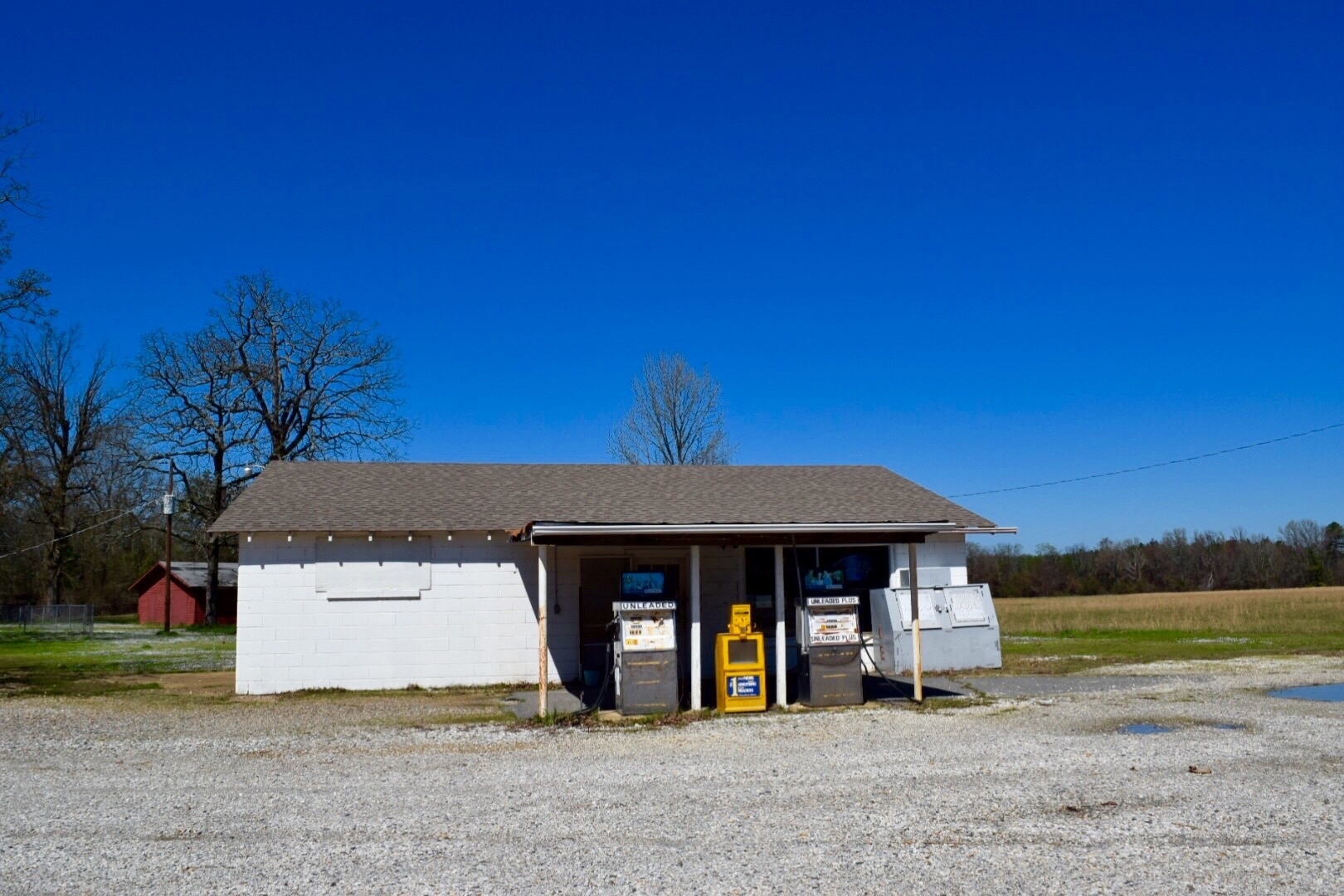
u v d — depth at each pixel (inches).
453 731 513.3
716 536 576.4
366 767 409.1
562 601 759.1
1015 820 300.5
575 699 663.1
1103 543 3275.1
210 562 1867.6
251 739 489.7
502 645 748.6
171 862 266.1
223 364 1761.8
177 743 480.7
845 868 254.1
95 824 309.9
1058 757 404.2
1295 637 1157.7
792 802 329.1
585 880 247.1
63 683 805.2
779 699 587.2
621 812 318.7
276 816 319.0
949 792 339.6
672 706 569.0
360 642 731.4
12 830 303.6
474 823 306.3
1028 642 1110.4
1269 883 238.5
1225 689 647.8
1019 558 3075.8
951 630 794.2
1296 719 504.1
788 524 580.7
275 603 725.9
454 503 798.5
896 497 904.3
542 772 392.5
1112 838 278.2
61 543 2170.3
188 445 1771.7
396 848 278.2
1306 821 295.7
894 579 845.2
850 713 557.9
